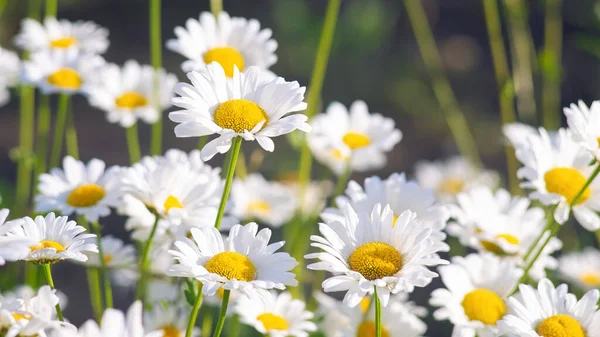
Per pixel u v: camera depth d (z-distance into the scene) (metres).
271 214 0.88
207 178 0.76
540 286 0.72
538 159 0.76
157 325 0.78
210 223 0.75
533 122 1.37
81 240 0.70
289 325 0.76
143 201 0.74
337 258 0.69
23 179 0.92
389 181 0.75
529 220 0.78
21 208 0.92
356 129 0.88
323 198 0.89
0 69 0.91
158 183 0.75
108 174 0.78
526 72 1.03
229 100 0.70
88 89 0.87
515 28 1.09
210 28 0.81
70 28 0.93
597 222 0.75
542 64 0.98
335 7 0.90
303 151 0.90
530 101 1.11
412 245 0.69
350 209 0.70
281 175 1.10
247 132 0.69
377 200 0.75
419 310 0.78
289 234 0.90
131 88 0.89
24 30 0.91
